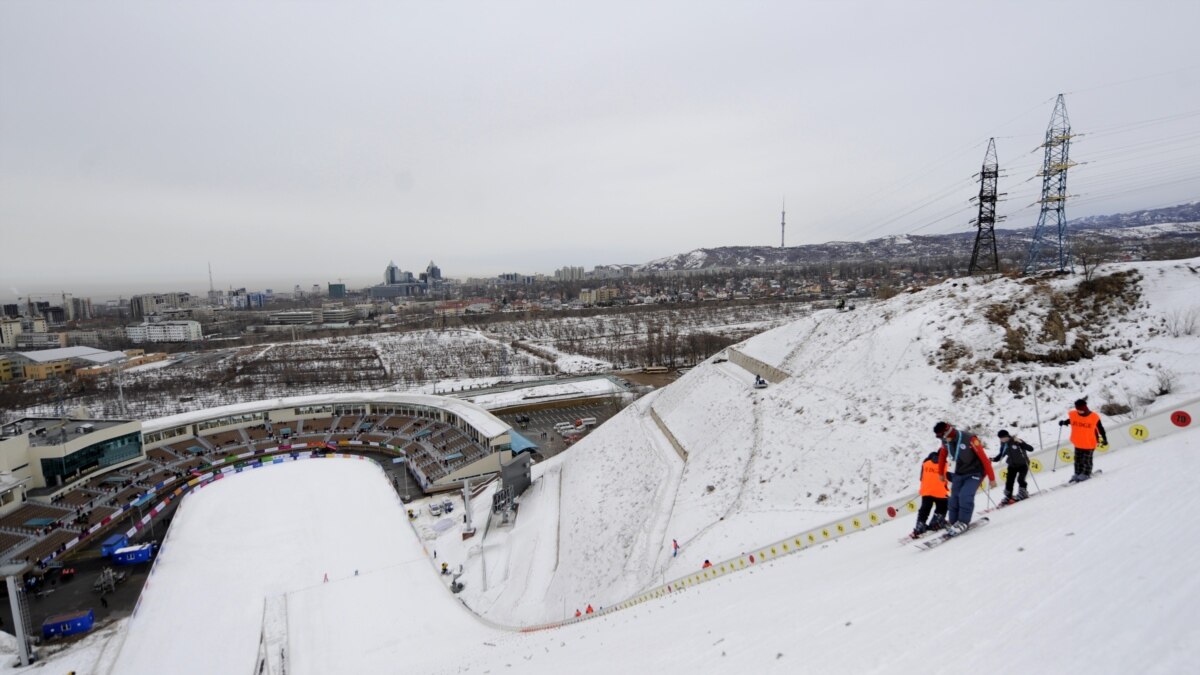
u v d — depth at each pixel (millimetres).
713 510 46000
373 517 68562
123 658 43531
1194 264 48188
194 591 52750
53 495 70000
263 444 96625
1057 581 10023
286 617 47656
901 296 71375
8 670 42500
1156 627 7672
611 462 68938
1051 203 62844
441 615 47625
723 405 65625
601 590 43250
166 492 79812
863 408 48531
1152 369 38625
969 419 40656
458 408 97625
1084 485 15953
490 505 69312
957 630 9336
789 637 11578
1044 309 49406
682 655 13102
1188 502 11992
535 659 21844
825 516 37281
